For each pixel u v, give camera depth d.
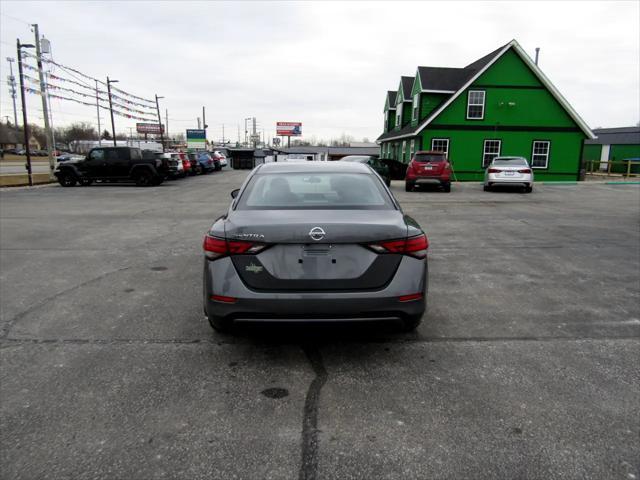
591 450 2.52
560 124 26.00
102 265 6.55
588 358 3.66
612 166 41.12
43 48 23.70
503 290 5.45
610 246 7.88
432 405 2.98
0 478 2.30
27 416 2.83
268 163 4.85
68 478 2.31
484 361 3.61
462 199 15.59
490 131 26.08
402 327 3.43
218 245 3.35
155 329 4.22
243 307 3.25
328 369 3.47
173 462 2.43
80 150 94.56
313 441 2.60
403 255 3.35
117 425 2.75
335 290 3.27
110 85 30.47
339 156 47.75
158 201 14.97
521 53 25.36
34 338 4.01
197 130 70.19
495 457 2.47
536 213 12.00
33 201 14.83
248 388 3.19
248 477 2.32
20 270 6.27
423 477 2.32
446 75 27.80
